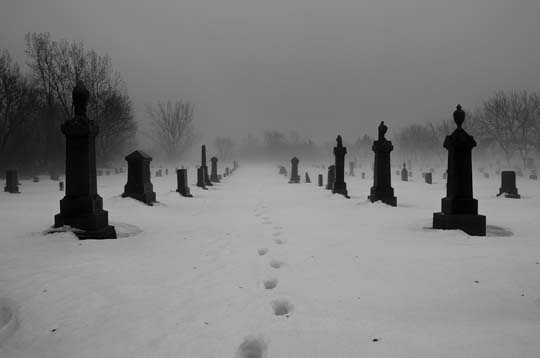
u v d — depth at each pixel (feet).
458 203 26.81
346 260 19.21
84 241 23.12
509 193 55.47
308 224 31.45
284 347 10.28
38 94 118.83
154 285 15.47
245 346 10.68
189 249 22.17
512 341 10.39
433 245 22.08
